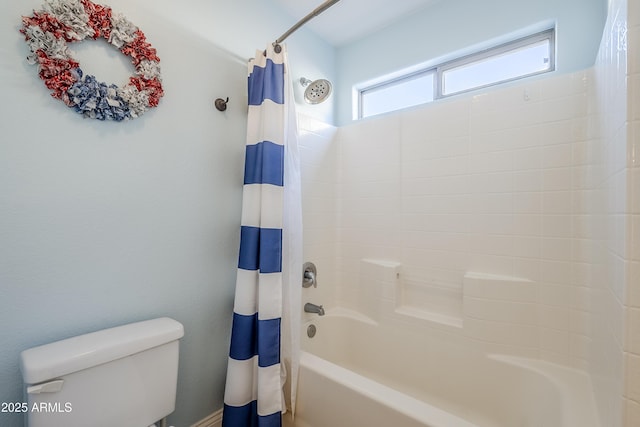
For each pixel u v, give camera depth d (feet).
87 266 3.43
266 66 4.50
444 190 5.66
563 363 4.43
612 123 3.03
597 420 3.28
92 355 2.93
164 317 4.01
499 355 4.83
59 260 3.23
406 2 5.96
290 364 4.49
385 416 3.46
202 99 4.55
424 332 5.58
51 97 3.15
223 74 4.83
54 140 3.18
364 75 7.13
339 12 6.23
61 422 2.76
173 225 4.21
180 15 4.30
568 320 4.42
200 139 4.52
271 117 4.42
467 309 5.11
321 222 6.89
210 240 4.64
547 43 5.12
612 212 2.98
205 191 4.58
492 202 5.11
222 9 4.86
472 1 5.59
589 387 3.92
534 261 4.71
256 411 4.25
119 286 3.69
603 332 3.34
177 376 3.90
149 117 3.94
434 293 5.80
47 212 3.15
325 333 6.53
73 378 2.84
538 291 4.65
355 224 6.98
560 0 4.73
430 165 5.84
